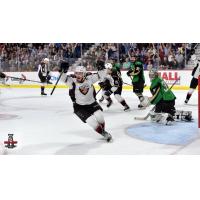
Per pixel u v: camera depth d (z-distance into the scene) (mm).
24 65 17141
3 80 17234
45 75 14312
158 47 16000
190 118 8695
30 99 13156
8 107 11336
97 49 16969
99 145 6711
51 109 10844
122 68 16047
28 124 8711
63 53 17047
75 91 6477
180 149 6375
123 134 7488
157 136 7285
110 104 10641
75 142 6949
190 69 15500
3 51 17156
